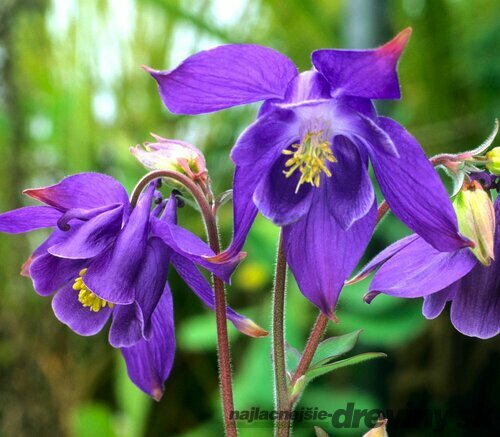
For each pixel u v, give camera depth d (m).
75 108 0.49
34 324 0.49
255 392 0.40
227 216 0.49
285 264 0.24
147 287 0.24
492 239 0.23
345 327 0.41
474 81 0.49
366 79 0.22
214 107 0.23
